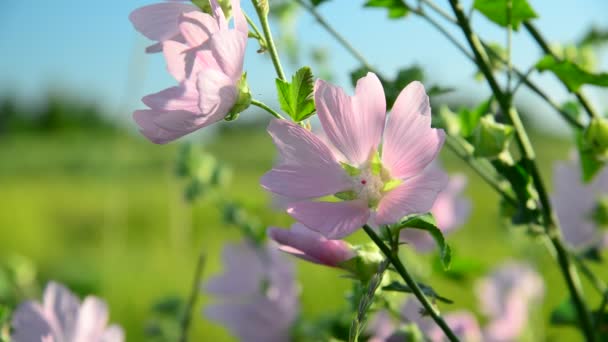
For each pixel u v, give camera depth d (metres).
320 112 0.39
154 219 2.94
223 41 0.38
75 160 5.34
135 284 1.50
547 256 0.88
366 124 0.39
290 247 0.41
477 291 0.90
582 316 0.48
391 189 0.39
